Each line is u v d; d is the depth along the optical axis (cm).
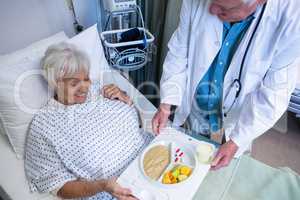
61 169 116
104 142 122
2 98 124
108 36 162
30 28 155
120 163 125
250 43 112
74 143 117
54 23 165
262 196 123
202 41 120
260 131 115
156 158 115
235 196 122
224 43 118
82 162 118
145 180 104
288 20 100
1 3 137
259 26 106
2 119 128
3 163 127
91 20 183
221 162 111
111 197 117
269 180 129
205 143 120
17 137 128
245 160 137
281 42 105
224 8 99
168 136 124
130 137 131
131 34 155
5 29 145
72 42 143
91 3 176
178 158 115
